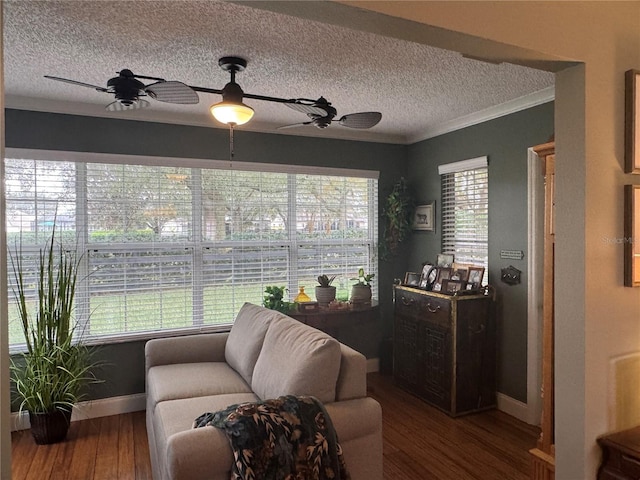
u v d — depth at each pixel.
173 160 3.75
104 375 3.56
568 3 1.46
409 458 2.83
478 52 1.42
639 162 1.57
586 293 1.51
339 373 2.21
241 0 1.09
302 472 1.72
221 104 2.47
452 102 3.43
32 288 3.36
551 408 2.20
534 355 3.29
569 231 1.55
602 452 1.54
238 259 4.06
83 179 3.52
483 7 1.30
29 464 2.77
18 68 2.71
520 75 2.82
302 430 1.78
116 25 2.14
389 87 3.08
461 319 3.46
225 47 2.40
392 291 4.70
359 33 2.22
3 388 0.90
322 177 4.42
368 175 4.54
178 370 3.02
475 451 2.92
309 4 1.10
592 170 1.51
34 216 3.38
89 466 2.74
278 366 2.39
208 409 2.37
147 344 3.20
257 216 4.14
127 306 3.66
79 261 3.34
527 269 3.34
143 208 3.71
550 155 2.26
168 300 3.80
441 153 4.23
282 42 2.34
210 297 3.95
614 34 1.55
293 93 3.22
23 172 3.34
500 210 3.57
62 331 3.06
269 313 3.05
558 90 1.58
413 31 1.26
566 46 1.46
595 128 1.52
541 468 2.21
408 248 4.73
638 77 1.57
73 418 3.45
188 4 1.95
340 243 4.51
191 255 3.88
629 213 1.56
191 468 1.64
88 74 2.81
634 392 1.61
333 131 4.34
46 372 2.98
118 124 3.59
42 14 2.03
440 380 3.58
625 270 1.57
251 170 4.05
